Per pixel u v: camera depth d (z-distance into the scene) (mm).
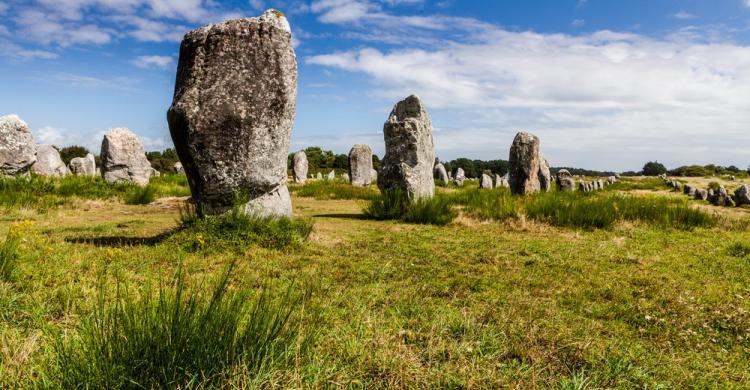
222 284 2623
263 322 2629
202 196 6535
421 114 11477
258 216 6691
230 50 6445
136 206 11898
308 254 6102
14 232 4938
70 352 2275
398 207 10273
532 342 3365
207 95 6332
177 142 6504
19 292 3824
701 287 5102
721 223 10234
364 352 2936
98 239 6656
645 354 3328
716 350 3523
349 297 4191
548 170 21516
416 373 2803
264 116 6574
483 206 11109
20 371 2291
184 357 2312
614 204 10500
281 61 6672
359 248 6641
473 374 2822
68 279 4258
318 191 17109
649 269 5887
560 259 6293
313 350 2842
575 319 3982
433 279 5094
